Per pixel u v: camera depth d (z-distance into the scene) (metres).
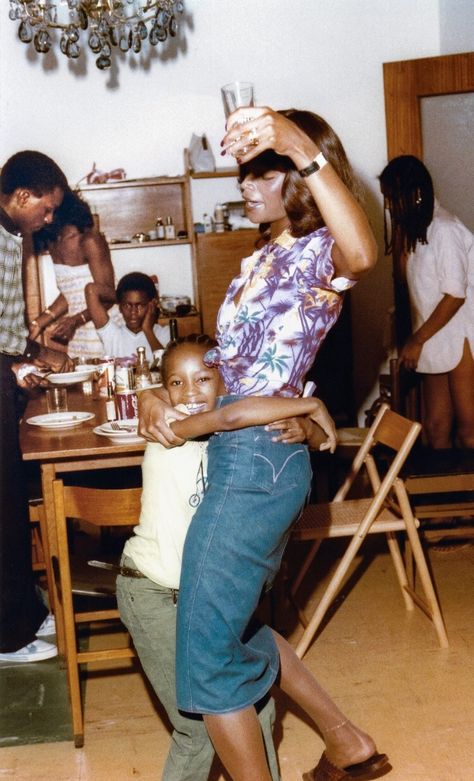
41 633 3.45
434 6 5.68
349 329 5.52
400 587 3.88
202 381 2.38
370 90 5.71
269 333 1.92
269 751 2.12
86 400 4.12
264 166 1.95
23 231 5.58
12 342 3.20
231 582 1.92
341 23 5.66
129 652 2.67
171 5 4.02
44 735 2.75
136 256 5.75
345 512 3.37
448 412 4.91
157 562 2.15
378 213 5.79
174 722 2.12
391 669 3.11
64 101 5.60
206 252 5.49
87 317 5.64
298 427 1.95
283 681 2.23
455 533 3.94
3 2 5.46
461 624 3.46
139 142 5.68
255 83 5.67
